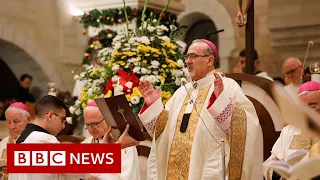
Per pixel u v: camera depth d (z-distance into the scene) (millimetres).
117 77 7027
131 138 5574
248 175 5445
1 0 14773
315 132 3000
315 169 3268
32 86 15641
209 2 14984
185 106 5875
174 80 7141
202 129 5625
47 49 15547
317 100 5324
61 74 15688
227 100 5395
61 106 5703
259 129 5570
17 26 15086
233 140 5426
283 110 3047
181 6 10656
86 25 10156
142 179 7004
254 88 6473
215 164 5516
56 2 15594
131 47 7176
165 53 7199
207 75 5855
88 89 7367
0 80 15609
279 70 13672
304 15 13094
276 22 13469
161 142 5871
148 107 5863
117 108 5504
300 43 13203
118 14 9875
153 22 7562
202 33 15414
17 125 6938
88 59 10141
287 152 5836
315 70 6559
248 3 7613
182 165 5645
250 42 7703
